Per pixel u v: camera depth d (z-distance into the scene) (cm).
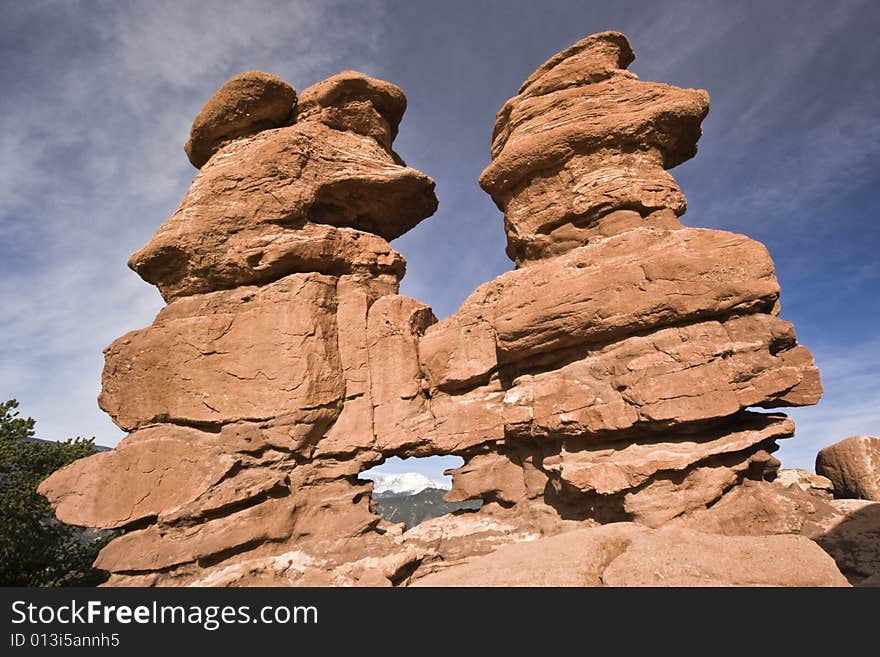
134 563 1468
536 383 1622
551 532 1501
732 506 1289
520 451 1719
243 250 1847
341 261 1981
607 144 1802
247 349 1747
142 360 1764
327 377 1772
